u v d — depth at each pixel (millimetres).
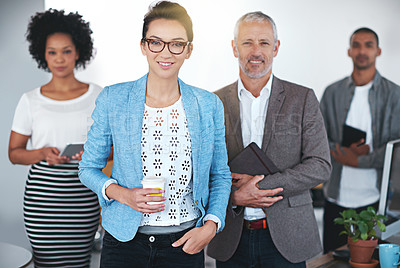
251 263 2367
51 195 3072
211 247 2469
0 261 2051
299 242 2361
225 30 3559
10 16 3100
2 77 3100
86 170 1823
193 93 1842
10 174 3115
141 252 1765
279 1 3926
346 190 3939
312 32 4031
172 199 1761
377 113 3951
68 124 3143
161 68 1722
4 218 3090
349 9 4027
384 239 2393
